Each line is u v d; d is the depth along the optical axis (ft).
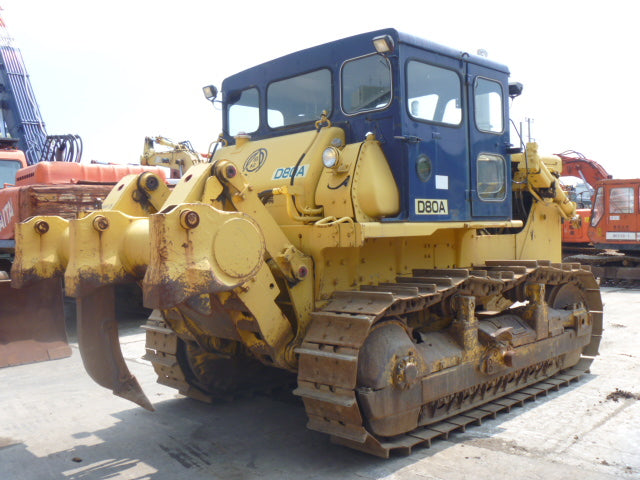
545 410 18.19
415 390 14.99
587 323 22.12
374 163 15.37
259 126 19.45
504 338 17.58
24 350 25.05
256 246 12.83
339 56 17.06
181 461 14.85
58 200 28.78
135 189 15.87
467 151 17.78
